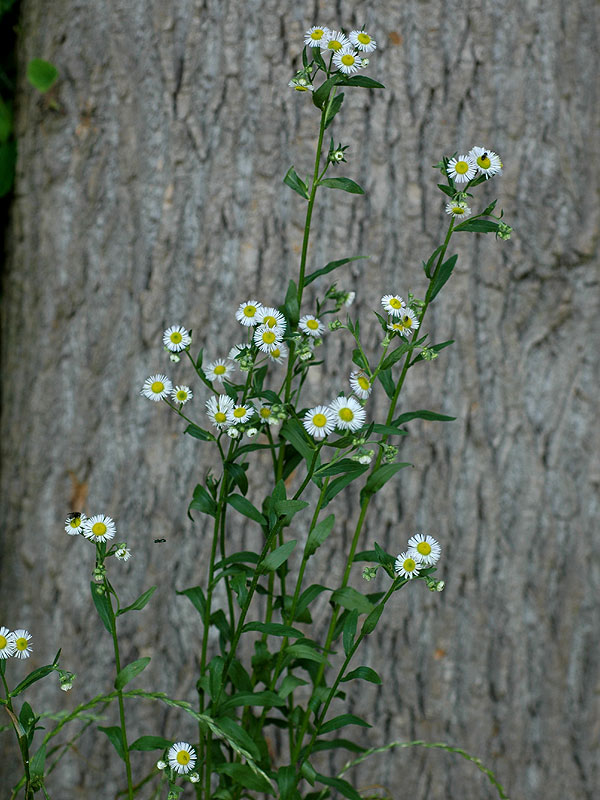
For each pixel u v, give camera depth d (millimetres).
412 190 1542
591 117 1550
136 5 1556
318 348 1544
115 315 1573
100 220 1574
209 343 1556
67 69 1574
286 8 1536
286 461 1330
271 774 1333
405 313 1295
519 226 1546
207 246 1554
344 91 1540
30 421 1597
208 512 1311
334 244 1545
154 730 1565
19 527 1603
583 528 1559
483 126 1542
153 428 1566
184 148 1555
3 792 1593
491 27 1540
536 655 1561
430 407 1551
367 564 1553
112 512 1574
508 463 1556
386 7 1535
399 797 1560
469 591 1557
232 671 1323
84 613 1581
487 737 1562
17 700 1589
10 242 1621
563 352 1554
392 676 1559
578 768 1564
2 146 1612
